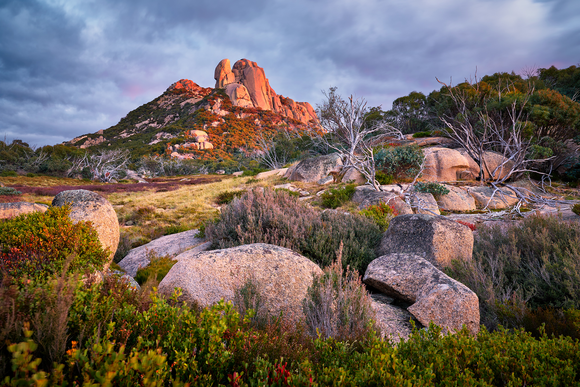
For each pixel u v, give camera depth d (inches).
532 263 213.0
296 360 77.4
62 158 2324.1
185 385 54.3
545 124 830.5
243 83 7780.5
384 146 974.4
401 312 176.7
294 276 169.2
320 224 291.7
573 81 1337.4
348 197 626.2
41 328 59.8
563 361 77.3
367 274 203.6
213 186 991.6
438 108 1236.5
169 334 69.6
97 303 76.0
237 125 6058.1
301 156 1545.3
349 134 964.0
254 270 163.9
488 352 81.4
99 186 1289.4
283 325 95.5
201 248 291.3
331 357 79.7
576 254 194.9
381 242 286.0
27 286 77.5
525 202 583.8
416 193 608.1
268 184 889.5
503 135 847.1
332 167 882.1
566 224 267.4
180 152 4660.4
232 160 4111.7
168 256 247.8
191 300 142.3
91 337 62.1
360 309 128.6
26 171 1995.6
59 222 152.1
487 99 1002.1
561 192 685.9
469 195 641.6
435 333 91.7
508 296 177.6
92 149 4945.9
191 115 6432.1
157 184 1440.7
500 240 270.1
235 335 77.4
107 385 46.7
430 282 169.5
